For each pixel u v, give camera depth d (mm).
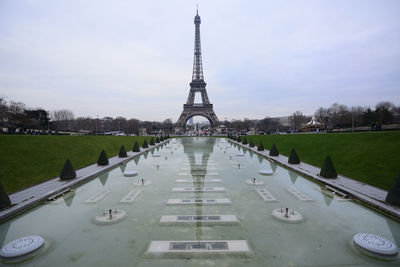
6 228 12414
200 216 13969
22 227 12508
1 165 22156
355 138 35656
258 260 9523
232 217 13789
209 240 11156
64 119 141250
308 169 26297
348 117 96250
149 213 14430
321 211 14586
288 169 28500
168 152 47688
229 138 94125
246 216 13914
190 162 34219
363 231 11938
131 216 13961
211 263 9344
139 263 9328
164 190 19391
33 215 14102
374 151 26953
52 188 18469
